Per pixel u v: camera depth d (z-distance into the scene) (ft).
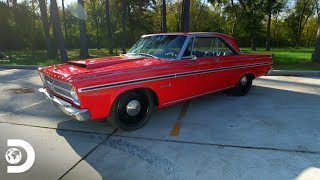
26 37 118.01
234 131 14.25
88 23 132.57
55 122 15.89
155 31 127.95
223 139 13.26
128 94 13.62
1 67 43.11
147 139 13.41
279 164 10.80
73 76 11.90
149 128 14.83
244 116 16.63
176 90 15.48
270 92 22.91
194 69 16.19
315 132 13.93
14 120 16.28
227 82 19.22
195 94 16.84
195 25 153.89
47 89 15.40
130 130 14.29
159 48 16.74
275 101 20.01
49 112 17.78
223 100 20.34
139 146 12.63
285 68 35.32
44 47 122.62
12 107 18.98
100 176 10.15
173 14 152.46
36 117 16.79
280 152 11.80
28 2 116.88
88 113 12.13
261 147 12.31
